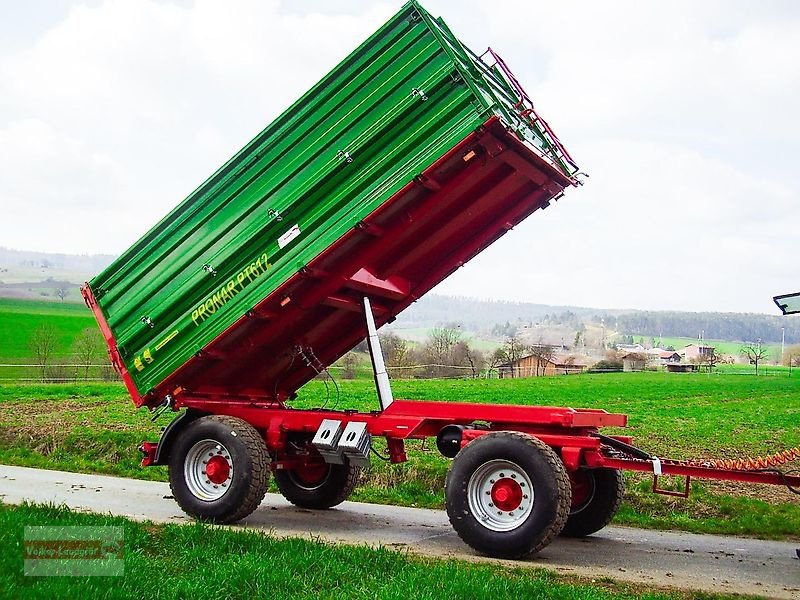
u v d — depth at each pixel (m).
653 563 8.05
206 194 10.05
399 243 9.70
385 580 6.59
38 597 5.61
